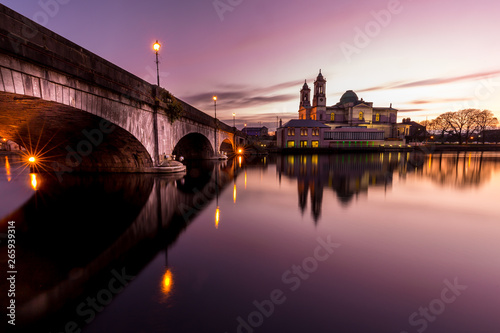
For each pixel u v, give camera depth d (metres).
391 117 107.50
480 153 68.25
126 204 11.79
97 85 12.98
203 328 3.66
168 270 5.42
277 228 8.34
